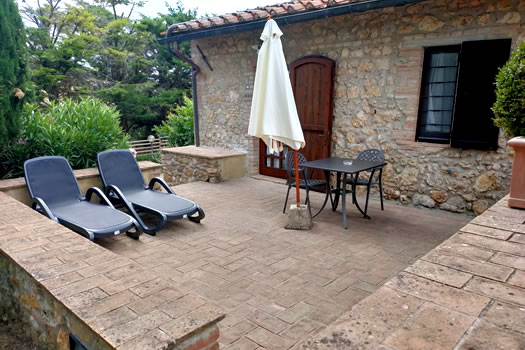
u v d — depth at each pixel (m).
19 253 2.30
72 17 17.53
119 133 6.20
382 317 1.51
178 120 11.49
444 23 4.55
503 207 2.93
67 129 5.61
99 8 20.11
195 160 7.19
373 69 5.26
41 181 4.18
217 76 7.56
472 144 4.50
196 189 6.38
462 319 1.49
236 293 2.90
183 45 20.11
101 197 4.35
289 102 4.05
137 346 1.40
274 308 2.67
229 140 7.64
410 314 1.53
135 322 1.56
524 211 2.82
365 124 5.48
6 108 4.65
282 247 3.82
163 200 4.58
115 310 1.65
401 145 5.16
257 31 6.62
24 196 4.44
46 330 2.15
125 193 4.82
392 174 5.32
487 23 4.26
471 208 4.70
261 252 3.70
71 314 1.74
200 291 2.93
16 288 2.45
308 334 2.37
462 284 1.76
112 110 6.22
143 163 5.85
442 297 1.66
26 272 2.08
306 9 5.16
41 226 2.84
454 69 4.68
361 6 4.55
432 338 1.37
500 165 4.40
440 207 4.94
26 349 2.34
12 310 2.61
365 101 5.42
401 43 4.93
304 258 3.54
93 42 18.42
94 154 5.66
